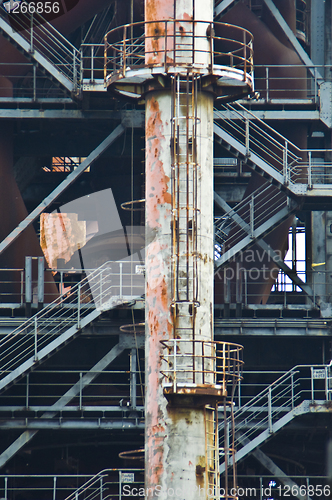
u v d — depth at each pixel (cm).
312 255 12825
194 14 9294
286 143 11269
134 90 9425
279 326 11700
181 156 9031
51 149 12950
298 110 12188
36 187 14525
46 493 12900
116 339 12081
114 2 13138
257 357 12181
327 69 12975
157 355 8831
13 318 11688
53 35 12056
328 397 11094
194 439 8631
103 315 11281
